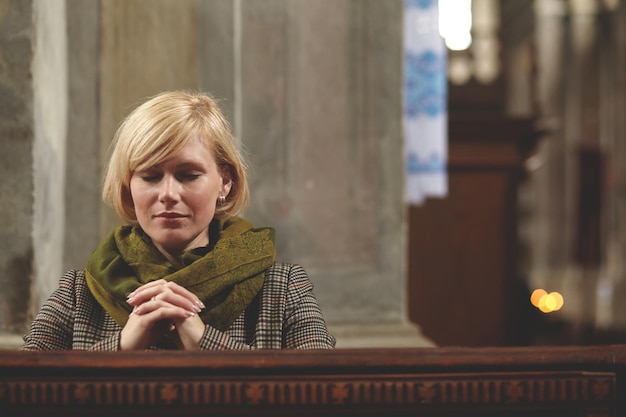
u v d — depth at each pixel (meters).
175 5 4.06
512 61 19.94
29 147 3.41
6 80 3.41
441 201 8.19
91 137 3.97
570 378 1.96
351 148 4.52
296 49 4.46
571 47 18.84
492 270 8.18
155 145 2.22
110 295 2.28
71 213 3.94
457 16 11.55
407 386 1.93
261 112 4.43
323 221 4.48
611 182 15.74
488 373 1.95
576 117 18.80
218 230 2.42
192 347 2.17
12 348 3.30
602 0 18.17
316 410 1.93
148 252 2.32
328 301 4.45
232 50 4.14
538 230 19.03
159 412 1.91
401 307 4.51
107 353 1.90
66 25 3.95
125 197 2.37
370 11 4.52
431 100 5.50
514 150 8.22
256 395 1.91
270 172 4.44
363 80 4.53
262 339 2.32
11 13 3.41
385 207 4.52
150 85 4.02
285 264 2.46
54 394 1.89
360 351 1.93
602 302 15.52
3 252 3.41
